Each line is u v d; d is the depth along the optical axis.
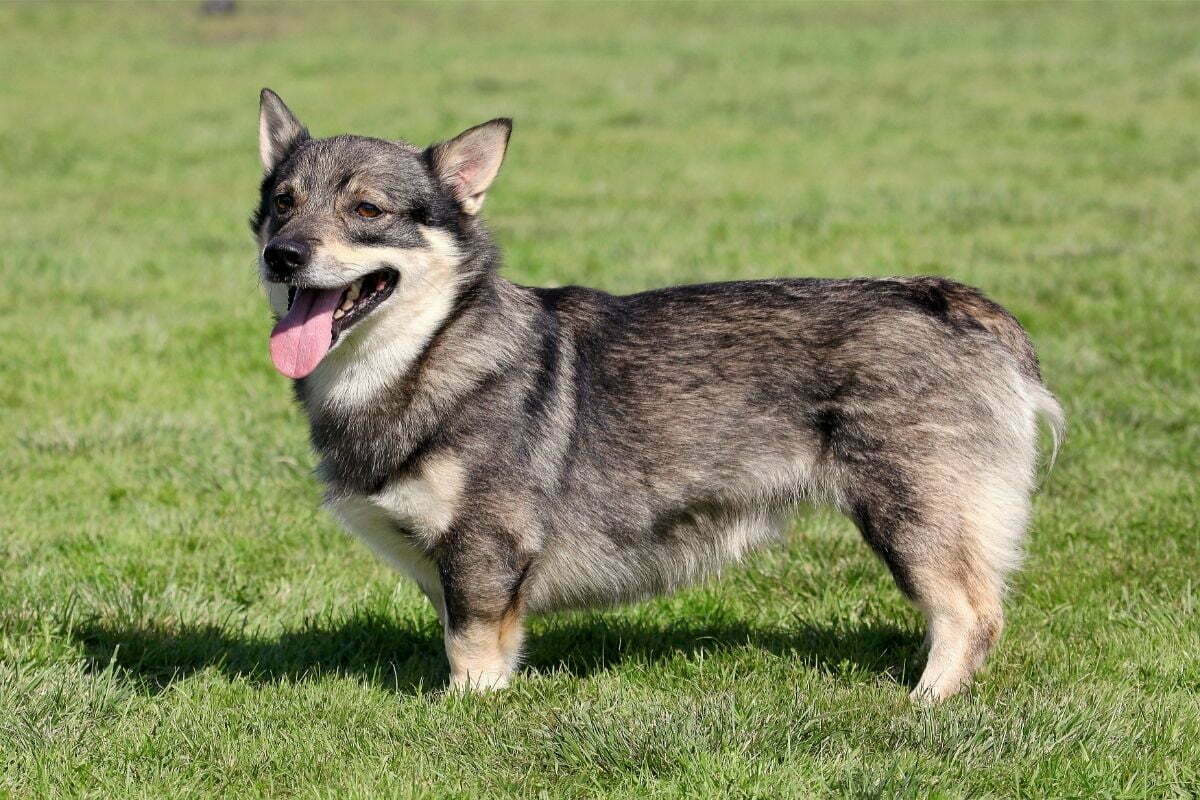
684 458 7.48
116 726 6.91
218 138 30.91
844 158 27.73
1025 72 38.34
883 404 7.21
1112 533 9.57
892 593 8.95
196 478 11.20
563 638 8.49
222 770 6.49
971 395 7.30
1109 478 10.69
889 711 6.95
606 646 8.43
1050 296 16.12
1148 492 10.31
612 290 16.86
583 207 23.20
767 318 7.52
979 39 45.72
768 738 6.48
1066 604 8.55
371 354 7.27
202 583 9.08
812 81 38.41
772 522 7.70
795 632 8.48
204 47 47.88
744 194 24.08
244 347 14.87
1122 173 25.03
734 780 6.16
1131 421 11.95
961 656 7.28
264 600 8.98
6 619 8.19
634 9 58.22
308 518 10.37
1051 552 9.35
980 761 6.32
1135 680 7.44
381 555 7.81
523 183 25.55
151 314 16.09
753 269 17.95
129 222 22.39
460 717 6.97
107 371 13.91
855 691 7.32
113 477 11.20
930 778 6.13
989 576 7.35
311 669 7.90
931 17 52.78
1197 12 49.81
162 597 8.76
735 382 7.45
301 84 38.88
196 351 14.73
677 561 7.77
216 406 13.07
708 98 35.84
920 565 7.25
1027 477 7.54
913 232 20.16
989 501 7.32
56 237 20.73
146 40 49.53
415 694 7.59
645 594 7.89
